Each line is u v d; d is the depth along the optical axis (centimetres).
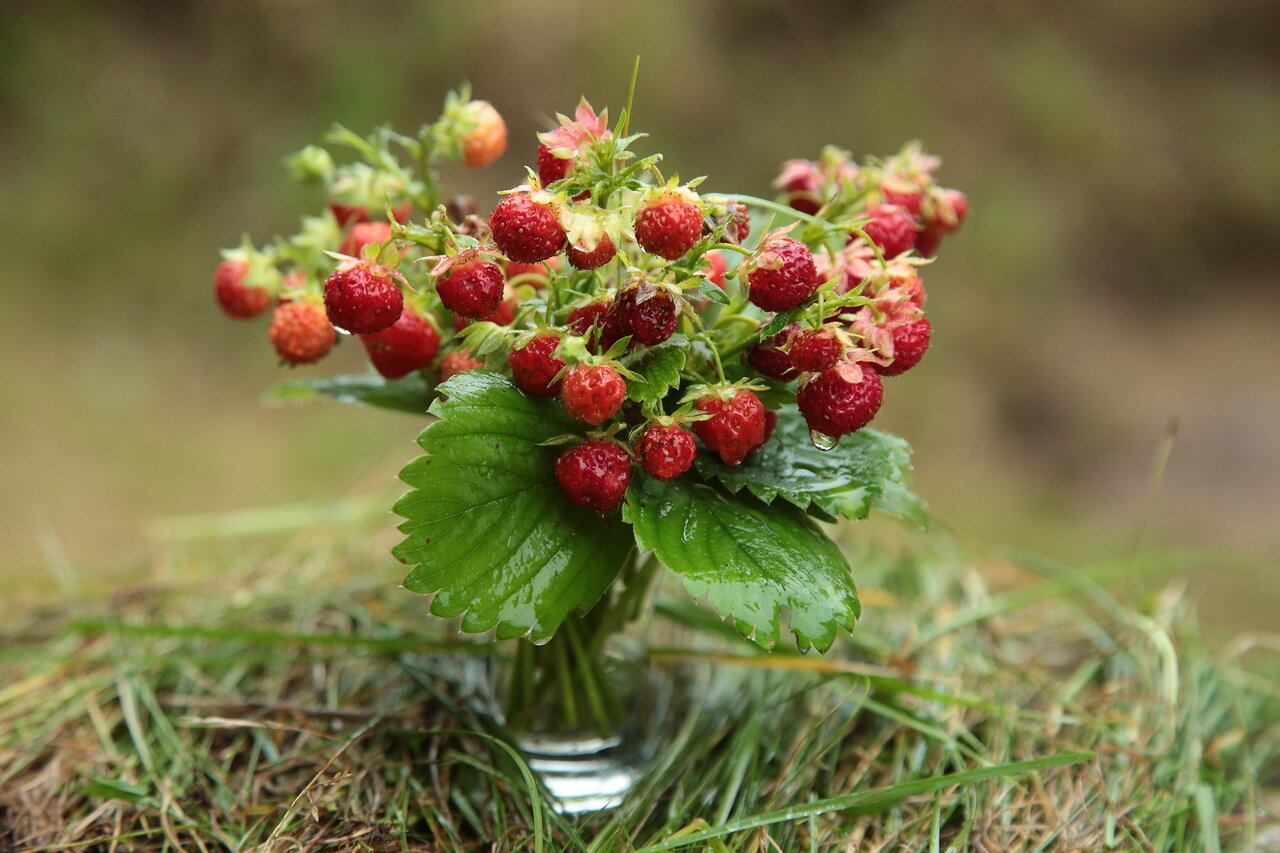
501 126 74
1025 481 224
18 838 76
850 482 70
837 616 68
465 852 75
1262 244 292
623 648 76
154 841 76
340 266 68
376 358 72
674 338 68
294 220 230
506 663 77
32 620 89
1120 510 217
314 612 88
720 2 271
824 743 80
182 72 240
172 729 80
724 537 69
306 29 243
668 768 78
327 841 74
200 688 83
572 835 73
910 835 76
